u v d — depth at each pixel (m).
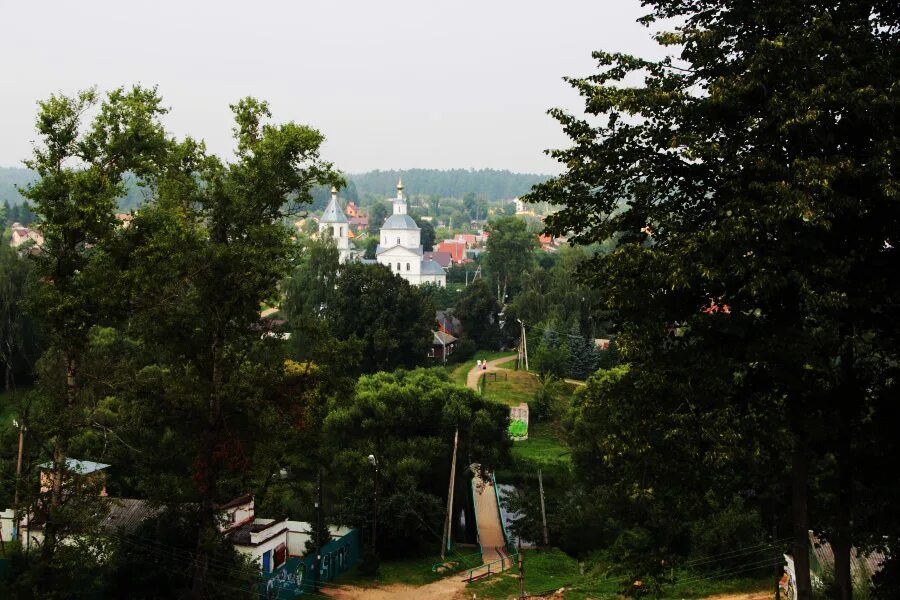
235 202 31.23
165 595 33.41
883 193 16.78
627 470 20.78
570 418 71.38
